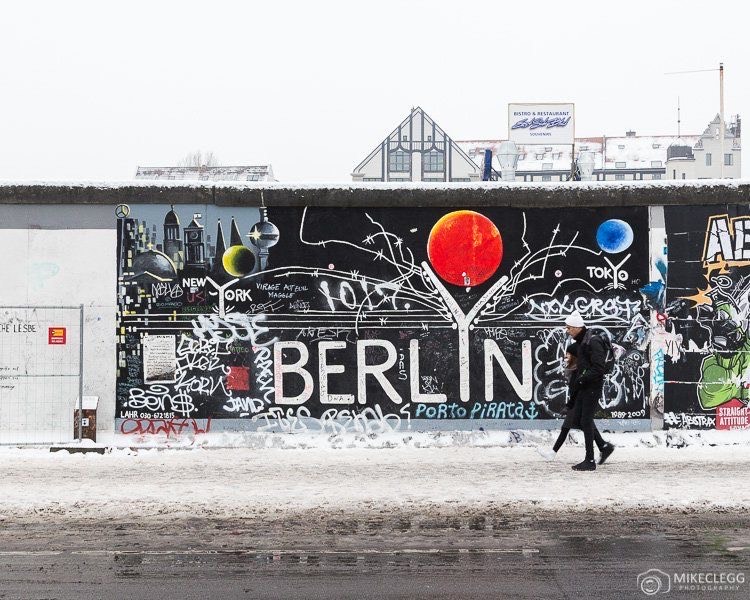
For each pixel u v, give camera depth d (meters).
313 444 14.48
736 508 10.07
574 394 12.61
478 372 14.92
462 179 76.06
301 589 7.39
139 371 14.73
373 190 14.82
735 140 104.62
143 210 14.77
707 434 14.76
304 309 14.87
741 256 14.92
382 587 7.44
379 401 14.88
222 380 14.80
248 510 10.02
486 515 9.82
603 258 14.96
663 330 14.95
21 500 10.41
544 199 14.87
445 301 14.94
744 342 14.95
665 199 14.88
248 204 14.81
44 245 14.69
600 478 11.66
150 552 8.48
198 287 14.79
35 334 14.66
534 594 7.26
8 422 14.59
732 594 7.29
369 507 10.13
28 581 7.61
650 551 8.51
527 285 14.97
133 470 12.34
